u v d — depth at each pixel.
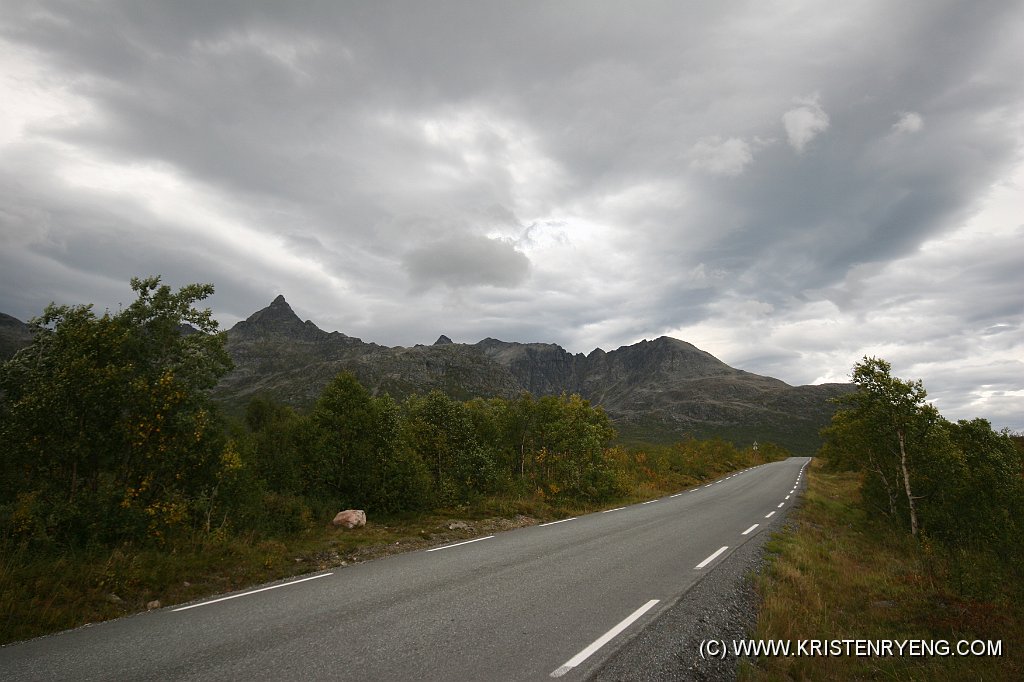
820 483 39.16
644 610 6.86
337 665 4.80
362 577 8.76
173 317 13.35
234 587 8.41
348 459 16.78
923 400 17.47
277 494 15.78
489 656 5.07
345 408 17.28
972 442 18.03
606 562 10.13
